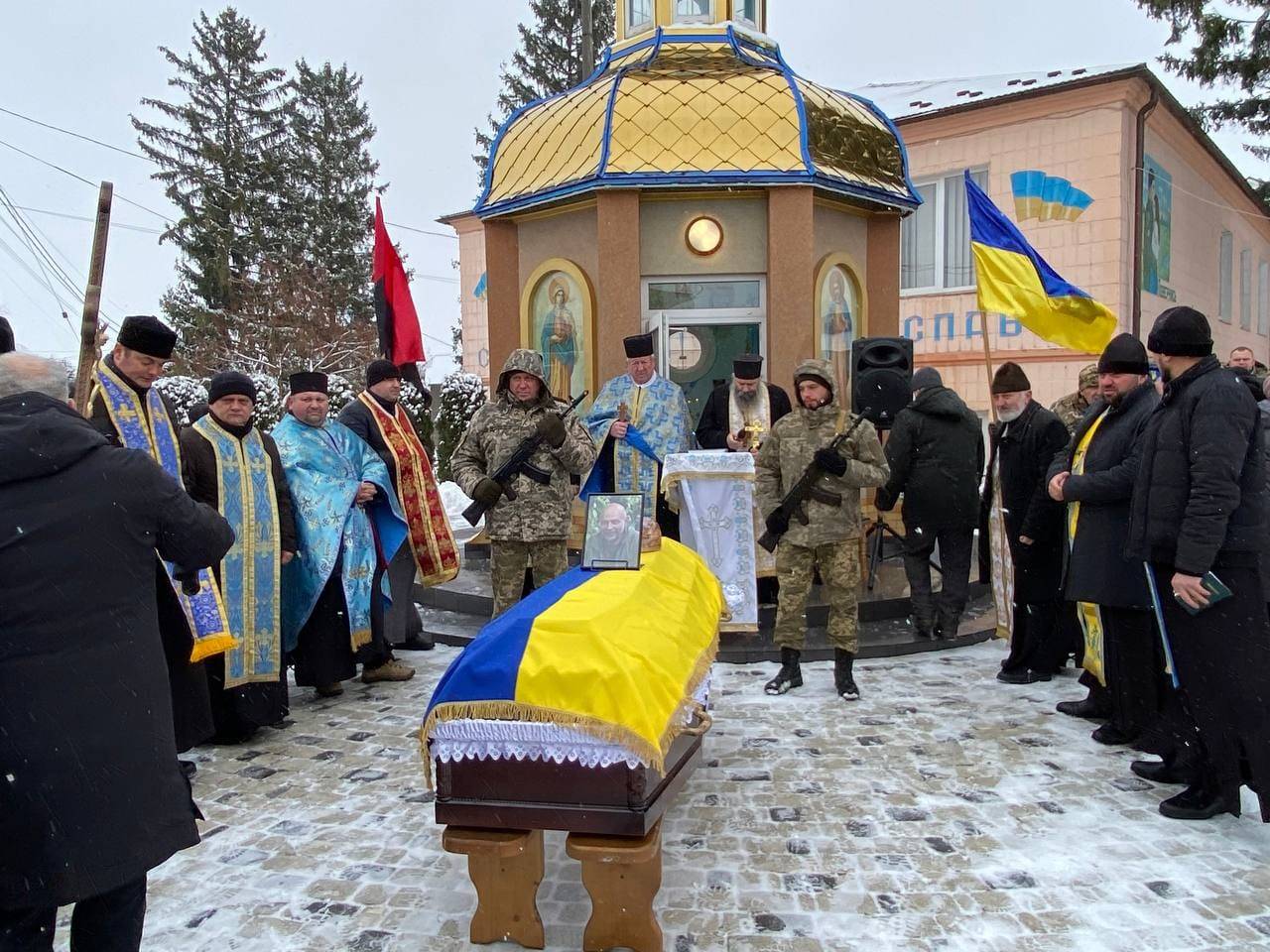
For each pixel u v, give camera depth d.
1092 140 13.64
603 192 7.49
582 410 8.05
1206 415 3.54
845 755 4.50
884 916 3.10
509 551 5.47
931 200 15.32
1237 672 3.55
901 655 6.27
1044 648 5.61
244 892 3.36
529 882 2.96
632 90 7.70
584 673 2.81
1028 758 4.45
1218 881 3.30
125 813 2.32
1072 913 3.10
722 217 7.76
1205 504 3.48
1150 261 14.93
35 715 2.25
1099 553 4.38
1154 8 15.98
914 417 6.30
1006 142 14.38
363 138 35.25
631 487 6.64
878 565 7.86
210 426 5.02
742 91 7.66
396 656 6.66
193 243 31.06
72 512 2.36
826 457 5.14
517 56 31.86
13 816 2.23
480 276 21.72
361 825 3.90
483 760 2.93
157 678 2.47
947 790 4.09
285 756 4.74
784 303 7.55
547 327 8.42
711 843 3.63
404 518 6.18
